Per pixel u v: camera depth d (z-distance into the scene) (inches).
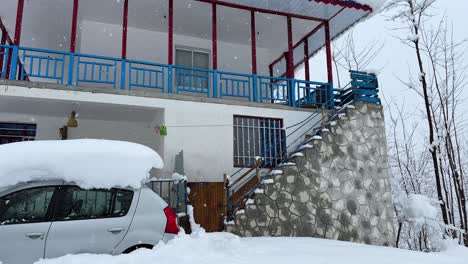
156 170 411.8
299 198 384.2
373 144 448.8
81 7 465.1
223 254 196.7
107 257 171.0
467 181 834.2
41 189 187.8
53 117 452.4
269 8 482.6
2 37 478.6
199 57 551.2
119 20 501.0
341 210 404.5
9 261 171.2
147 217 196.2
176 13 490.0
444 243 376.2
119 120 471.5
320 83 489.7
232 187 414.0
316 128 456.1
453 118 703.7
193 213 336.5
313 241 295.7
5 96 358.9
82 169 193.0
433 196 741.9
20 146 194.2
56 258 169.9
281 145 452.4
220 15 501.7
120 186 199.9
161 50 526.3
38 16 480.7
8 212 179.3
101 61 491.2
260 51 599.5
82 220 186.4
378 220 423.5
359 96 466.0
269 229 360.5
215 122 421.7
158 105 403.2
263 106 450.3
